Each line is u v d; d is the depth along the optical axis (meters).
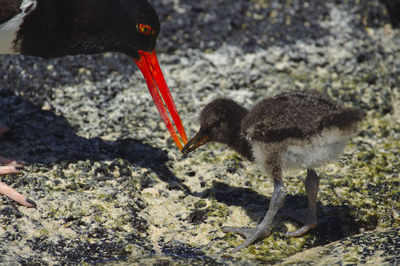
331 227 9.34
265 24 14.85
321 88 13.14
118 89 12.78
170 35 14.41
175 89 12.98
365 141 11.71
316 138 8.88
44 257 8.28
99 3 10.27
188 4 15.16
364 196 10.02
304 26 14.84
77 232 8.88
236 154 11.23
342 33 14.66
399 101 13.32
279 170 9.02
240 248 8.78
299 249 8.90
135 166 10.63
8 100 12.07
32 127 11.41
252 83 13.26
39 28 10.09
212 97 12.83
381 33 15.05
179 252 8.71
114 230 9.02
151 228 9.25
